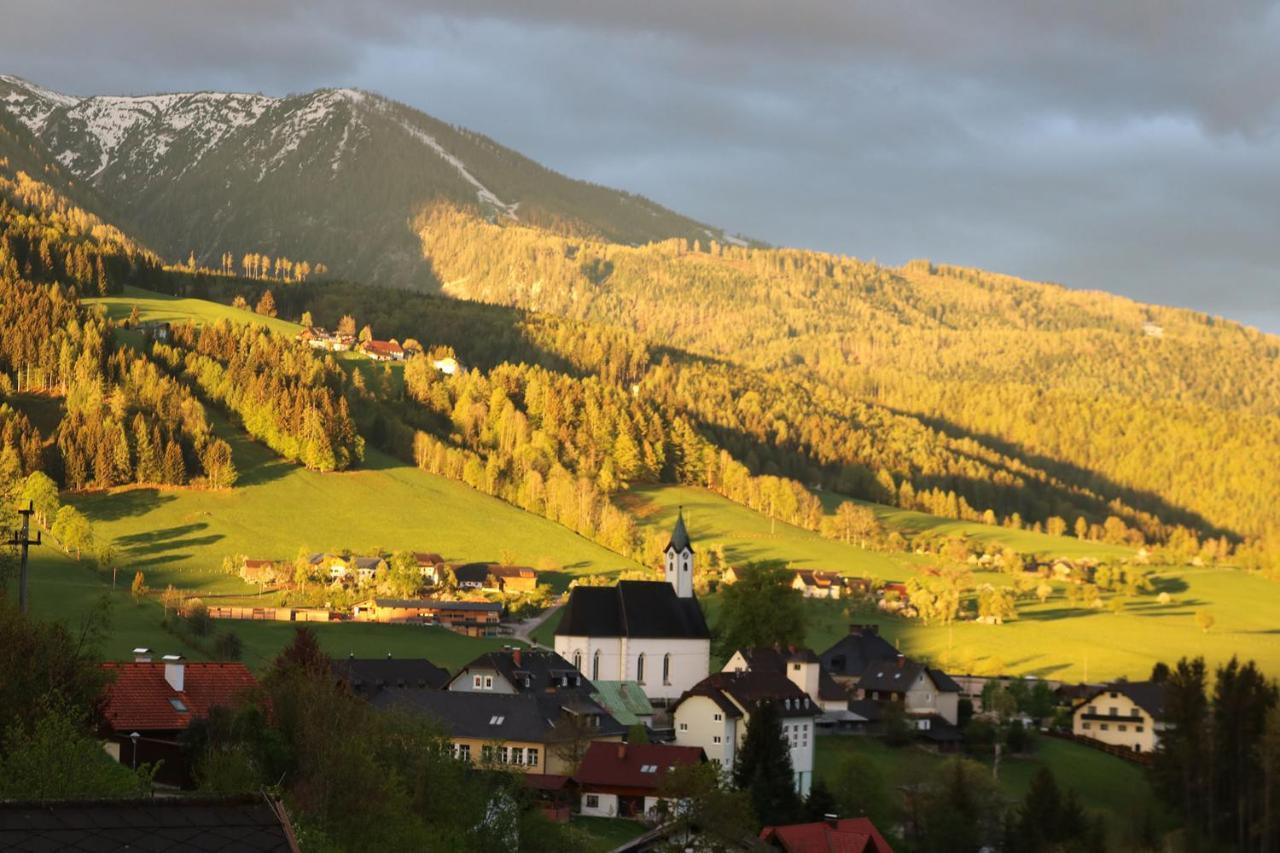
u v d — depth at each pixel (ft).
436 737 298.56
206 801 101.96
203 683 334.44
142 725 310.65
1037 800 468.75
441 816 276.00
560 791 432.66
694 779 360.48
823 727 633.20
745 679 565.53
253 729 259.80
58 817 97.91
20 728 204.74
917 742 620.90
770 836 358.23
